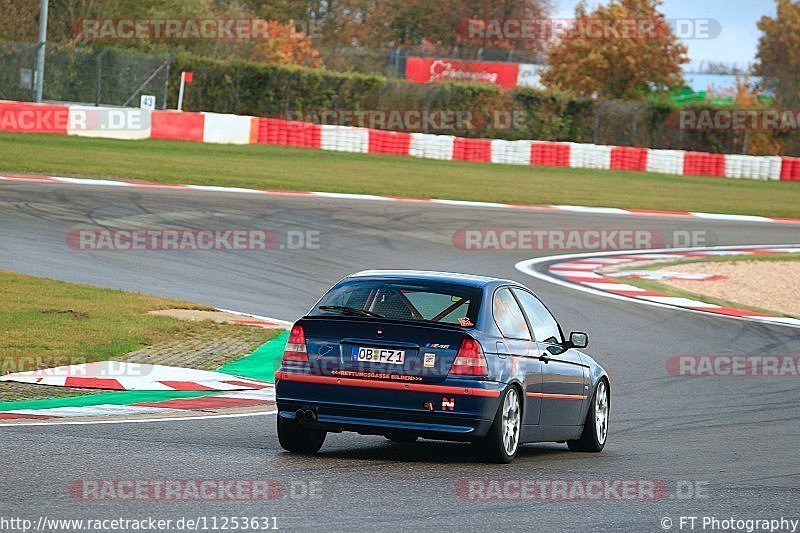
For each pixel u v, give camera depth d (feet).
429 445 114.11
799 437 128.57
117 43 632.79
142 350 158.92
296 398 99.71
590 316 218.59
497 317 102.83
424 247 280.92
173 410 125.90
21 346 151.12
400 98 593.42
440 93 597.11
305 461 97.86
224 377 148.15
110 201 300.61
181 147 455.63
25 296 184.55
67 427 109.19
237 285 220.43
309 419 98.84
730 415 143.02
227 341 169.89
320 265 247.09
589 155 548.31
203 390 140.15
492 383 97.81
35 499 76.59
